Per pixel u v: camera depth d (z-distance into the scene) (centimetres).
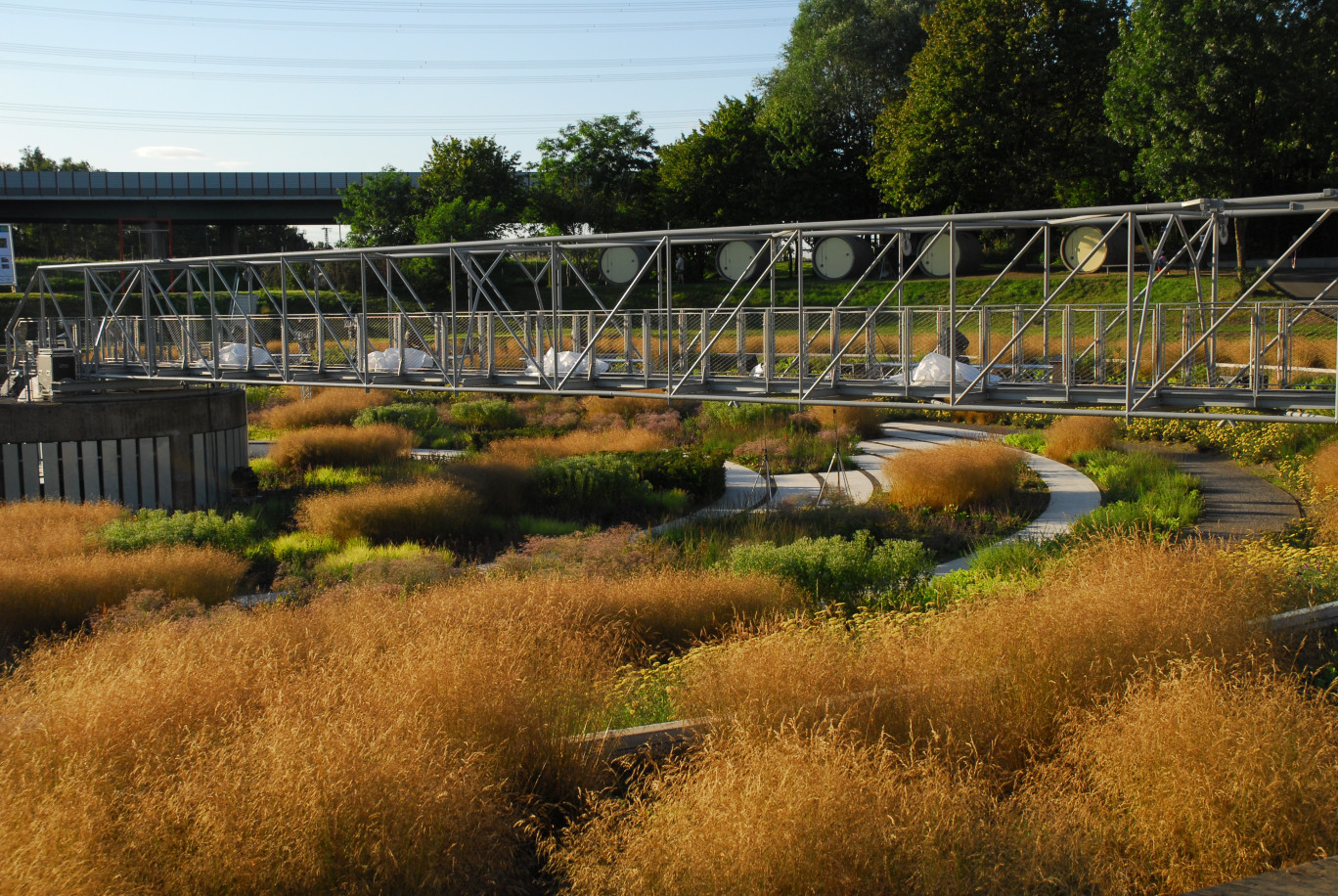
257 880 405
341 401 3023
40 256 9794
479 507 1606
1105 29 4353
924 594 1088
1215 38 3328
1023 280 3828
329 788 424
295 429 2816
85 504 1606
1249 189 3569
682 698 668
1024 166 4434
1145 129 3606
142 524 1420
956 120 4297
